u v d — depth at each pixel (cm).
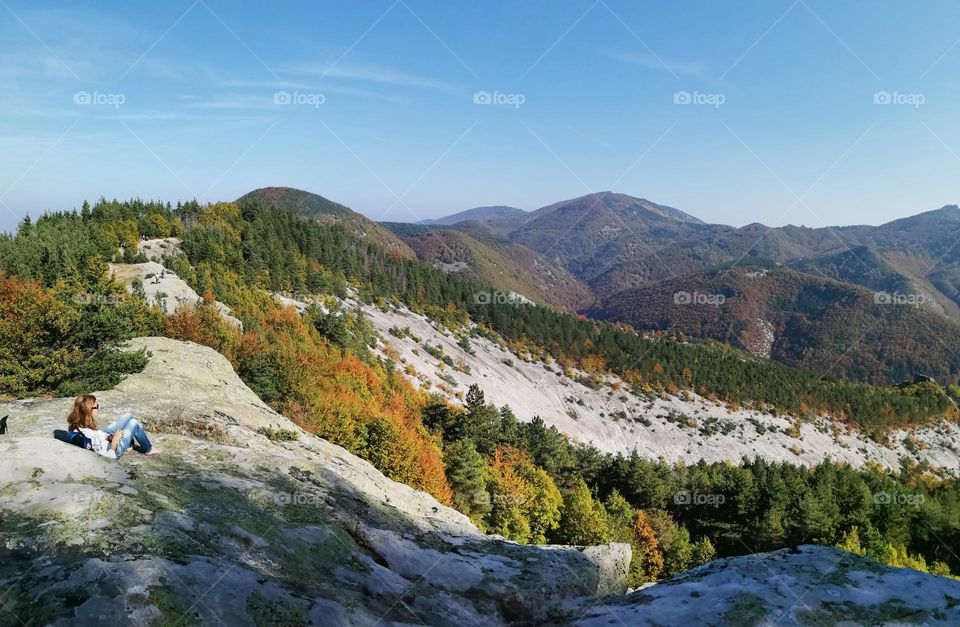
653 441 14900
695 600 850
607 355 19075
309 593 787
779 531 5838
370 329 13125
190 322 4534
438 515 1761
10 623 540
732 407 17725
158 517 835
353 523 1179
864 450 17462
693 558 5647
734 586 864
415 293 18900
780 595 820
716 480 7425
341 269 17825
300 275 14788
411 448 4247
